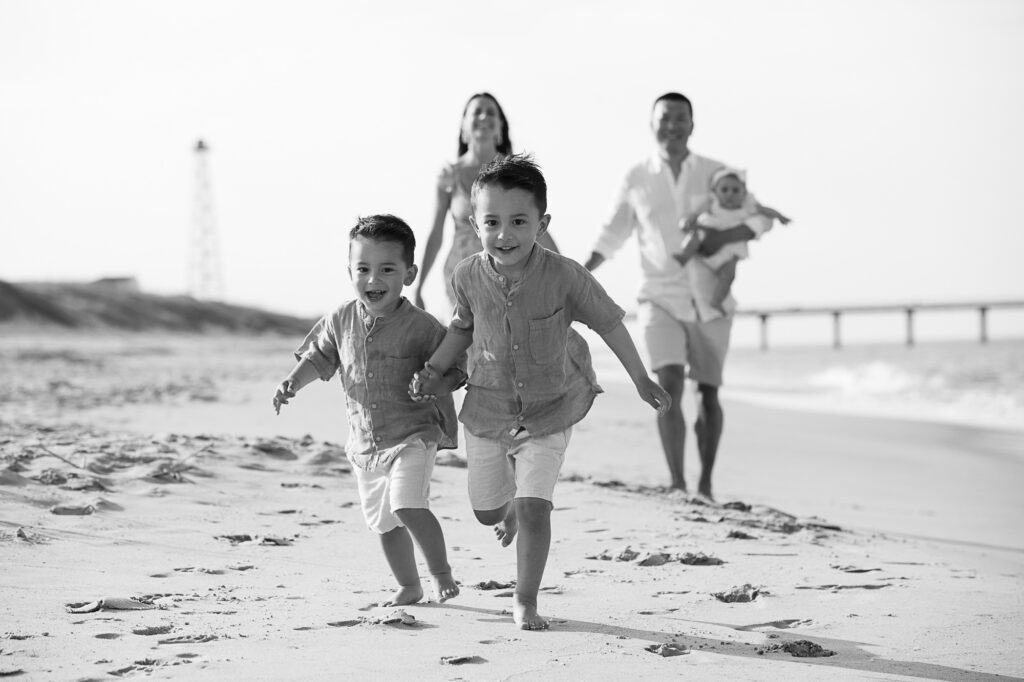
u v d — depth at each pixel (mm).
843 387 31312
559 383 3850
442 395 3938
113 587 3891
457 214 6633
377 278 3871
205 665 3012
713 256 7328
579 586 4309
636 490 7184
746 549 5242
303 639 3332
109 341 54969
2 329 55781
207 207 90938
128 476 5918
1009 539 6930
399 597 3895
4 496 5160
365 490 3965
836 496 8961
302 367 4086
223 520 5180
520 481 3771
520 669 3064
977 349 78375
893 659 3338
